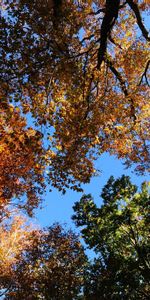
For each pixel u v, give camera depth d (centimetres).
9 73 1188
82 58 1366
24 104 1300
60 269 1689
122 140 1728
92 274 1491
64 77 1302
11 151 1308
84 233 1577
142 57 1644
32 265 1791
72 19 1275
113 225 1566
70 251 1767
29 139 1262
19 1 1236
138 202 1560
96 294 1434
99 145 1526
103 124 1470
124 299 1423
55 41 1228
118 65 1653
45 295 1642
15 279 1788
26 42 1184
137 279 1441
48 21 1227
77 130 1378
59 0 1231
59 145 1348
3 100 1169
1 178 1398
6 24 1164
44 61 1218
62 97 1405
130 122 1653
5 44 1167
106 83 1711
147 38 1533
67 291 1619
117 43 1748
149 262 1496
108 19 1307
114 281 1439
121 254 1558
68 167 1363
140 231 1572
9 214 1727
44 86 1304
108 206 1580
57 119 1353
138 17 1481
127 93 1611
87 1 1517
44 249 1823
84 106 1442
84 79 1367
